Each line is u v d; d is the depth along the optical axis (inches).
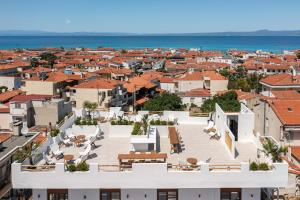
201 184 1019.3
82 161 1095.0
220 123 1419.8
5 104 3646.7
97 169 1017.5
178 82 5403.5
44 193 1050.1
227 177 1017.5
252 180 1017.5
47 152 1254.9
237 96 3961.6
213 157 1212.5
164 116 1610.5
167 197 1053.2
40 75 5260.8
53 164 1106.1
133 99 4832.7
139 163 1019.9
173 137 1304.1
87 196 1051.9
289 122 2087.8
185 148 1302.9
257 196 1047.6
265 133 2383.1
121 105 4643.2
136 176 1018.1
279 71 6643.7
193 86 5354.3
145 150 1256.2
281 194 1752.0
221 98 3809.1
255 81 5339.6
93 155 1234.6
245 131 1389.0
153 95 4955.7
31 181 1019.9
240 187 1024.9
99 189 1047.6
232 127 1403.8
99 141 1389.0
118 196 1053.2
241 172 1015.6
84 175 1018.7
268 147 1100.5
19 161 1082.1
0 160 1485.0
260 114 2485.2
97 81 4630.9
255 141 1339.8
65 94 4672.7
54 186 1021.8
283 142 2108.8
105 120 1654.8
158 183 1019.9
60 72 5634.8
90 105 2829.7
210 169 1045.2
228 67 7696.9
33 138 1764.3
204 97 4630.9
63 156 1211.9
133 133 1296.8
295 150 1996.8
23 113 3280.0
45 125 3331.7
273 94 3184.1
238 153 1254.9
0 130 2817.4
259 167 1032.2
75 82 5128.0
